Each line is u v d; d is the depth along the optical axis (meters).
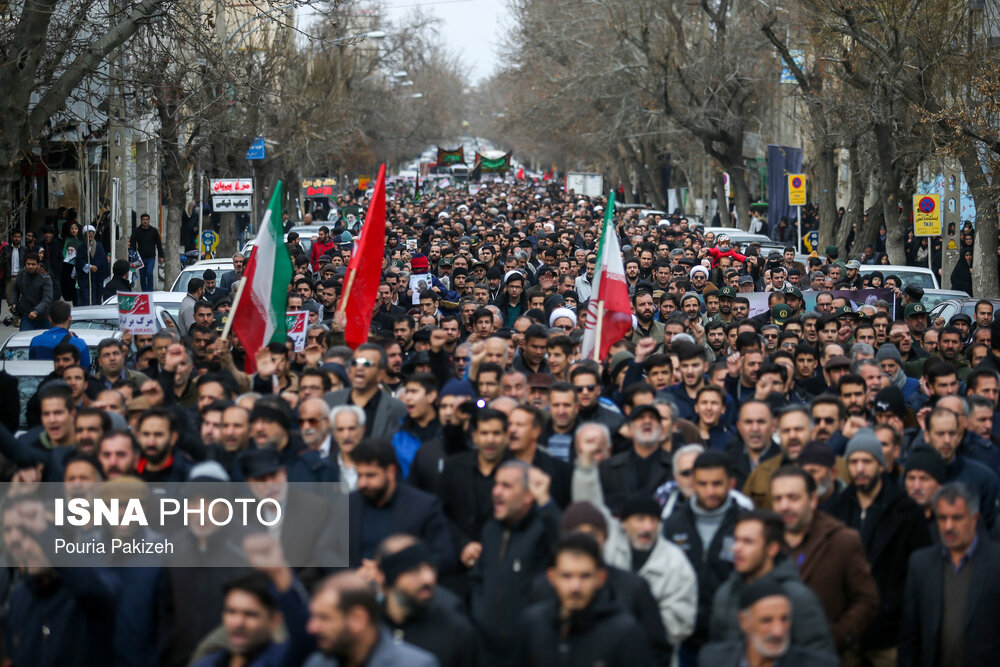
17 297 52.09
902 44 63.84
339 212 116.50
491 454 19.47
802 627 15.29
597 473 19.42
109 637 16.50
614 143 141.25
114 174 64.19
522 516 17.50
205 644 14.84
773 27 97.69
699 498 18.12
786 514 17.45
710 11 107.50
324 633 13.16
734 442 23.31
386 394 24.92
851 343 37.47
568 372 26.44
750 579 15.74
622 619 14.64
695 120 109.12
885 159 73.12
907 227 87.88
